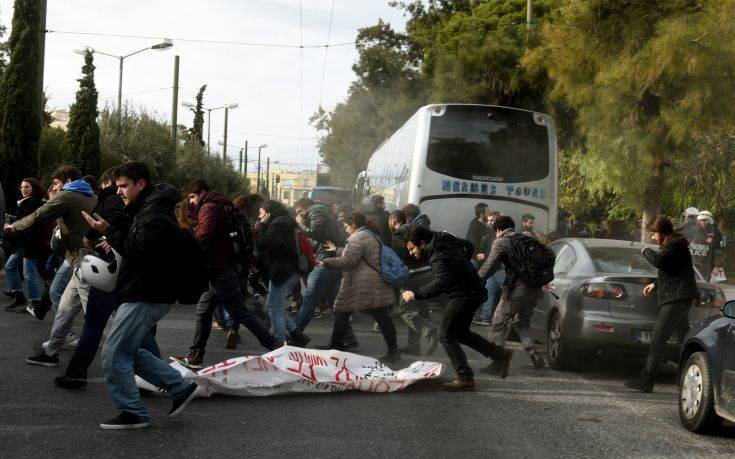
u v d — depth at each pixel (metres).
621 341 8.65
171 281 5.86
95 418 6.23
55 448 5.43
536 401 7.53
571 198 31.73
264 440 5.80
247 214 10.77
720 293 8.95
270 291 9.44
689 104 14.51
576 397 7.80
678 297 8.00
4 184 22.08
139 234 5.77
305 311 9.88
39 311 10.38
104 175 7.88
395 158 19.05
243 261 8.47
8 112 22.17
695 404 6.54
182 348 9.62
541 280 8.98
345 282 9.30
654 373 8.16
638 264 9.28
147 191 6.21
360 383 7.49
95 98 30.69
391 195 19.36
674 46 14.27
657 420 6.96
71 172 9.08
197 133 58.81
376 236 9.30
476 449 5.78
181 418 6.35
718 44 14.04
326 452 5.55
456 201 15.62
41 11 21.61
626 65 15.15
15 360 8.34
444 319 7.92
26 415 6.25
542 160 15.76
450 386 7.82
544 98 24.67
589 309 8.79
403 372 7.84
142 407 6.00
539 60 17.25
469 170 15.65
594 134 17.02
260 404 6.93
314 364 7.45
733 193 27.50
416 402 7.26
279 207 9.50
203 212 8.27
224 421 6.30
